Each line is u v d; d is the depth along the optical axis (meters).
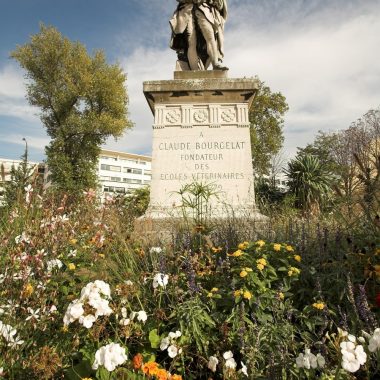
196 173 6.16
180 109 6.49
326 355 1.99
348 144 27.44
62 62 29.31
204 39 7.66
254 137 26.17
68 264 3.00
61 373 2.01
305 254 3.08
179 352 2.14
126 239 4.10
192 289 2.43
